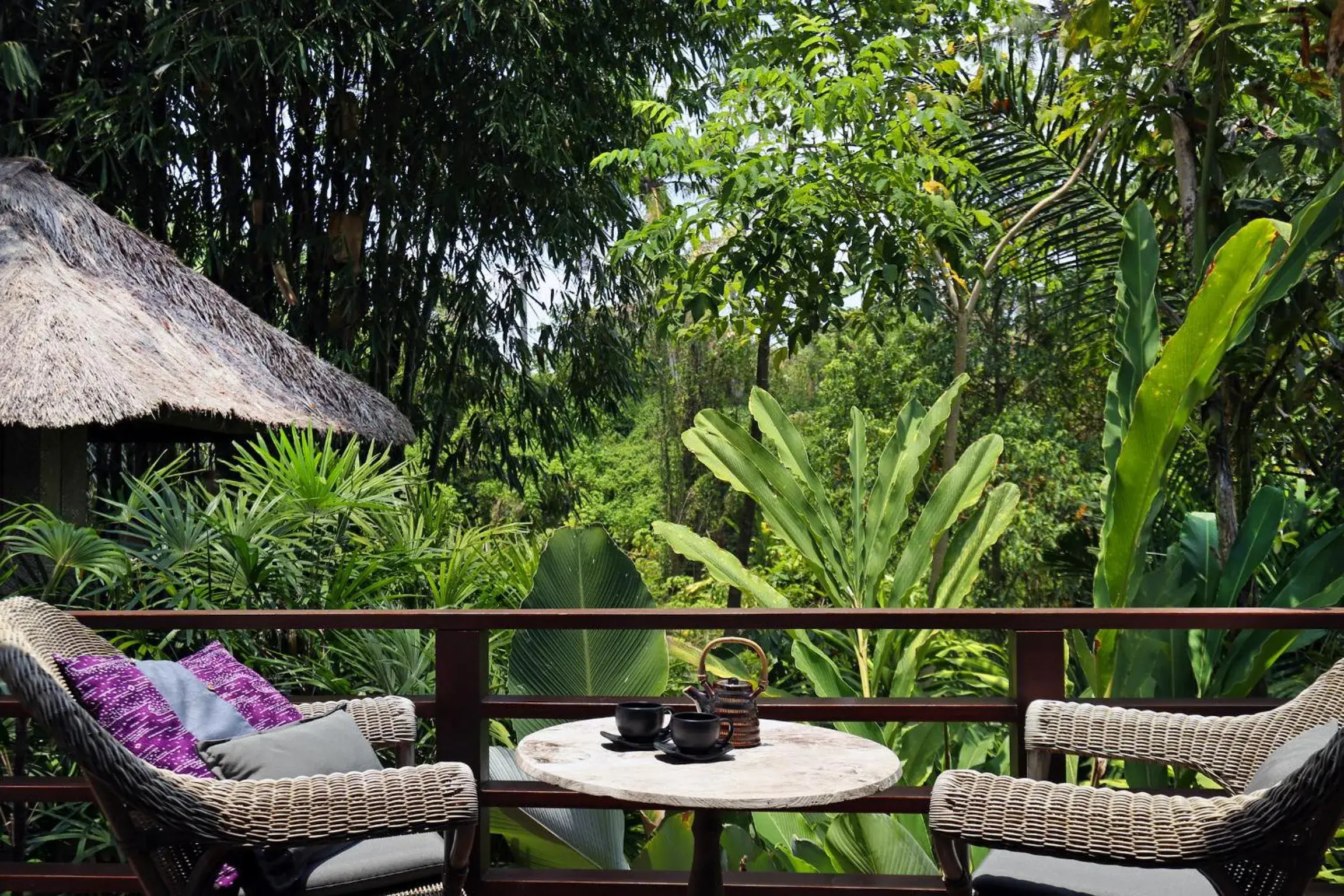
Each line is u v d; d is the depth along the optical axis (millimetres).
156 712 2043
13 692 1735
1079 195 6008
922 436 4262
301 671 3775
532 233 9758
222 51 7984
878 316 8094
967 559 4176
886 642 4145
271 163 9031
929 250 7820
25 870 2518
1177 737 2160
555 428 10977
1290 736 2111
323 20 8555
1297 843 1687
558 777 1903
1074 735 2191
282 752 2055
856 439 4484
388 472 4789
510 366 10570
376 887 1980
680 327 7871
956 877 1834
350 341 9312
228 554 3824
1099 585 3590
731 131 7332
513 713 2570
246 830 1767
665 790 1812
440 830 1846
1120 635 3564
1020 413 11203
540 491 11773
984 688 5332
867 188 6953
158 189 8969
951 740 4141
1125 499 3338
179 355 6145
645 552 15078
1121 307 3805
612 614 2518
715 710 2141
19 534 4676
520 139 8773
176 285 6836
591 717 2553
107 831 3270
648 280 10617
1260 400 4590
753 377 15867
